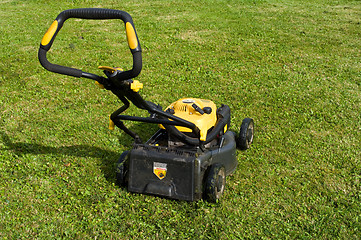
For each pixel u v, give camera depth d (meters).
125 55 5.24
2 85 4.14
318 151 2.96
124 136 3.15
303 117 3.48
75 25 6.78
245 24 6.97
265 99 3.84
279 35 6.30
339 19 7.41
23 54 5.20
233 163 2.66
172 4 8.49
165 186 2.32
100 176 2.62
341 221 2.28
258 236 2.17
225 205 2.37
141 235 2.16
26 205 2.37
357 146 3.04
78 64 4.85
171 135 2.49
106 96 3.90
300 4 8.75
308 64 4.92
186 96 3.91
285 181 2.60
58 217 2.28
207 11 7.91
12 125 3.30
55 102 3.76
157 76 4.43
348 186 2.57
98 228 2.21
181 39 6.00
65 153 2.90
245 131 2.86
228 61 4.99
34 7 8.06
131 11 7.88
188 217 2.28
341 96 3.92
